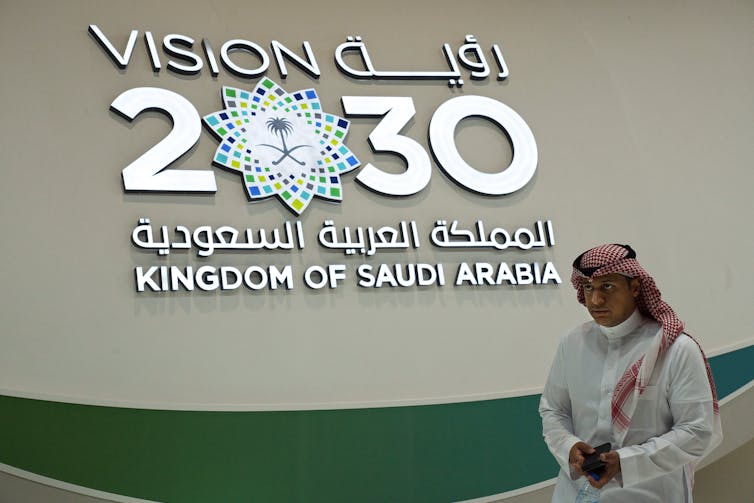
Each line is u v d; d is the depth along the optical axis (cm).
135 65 480
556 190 512
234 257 458
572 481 297
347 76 508
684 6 567
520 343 481
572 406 306
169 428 428
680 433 275
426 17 532
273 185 471
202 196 464
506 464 460
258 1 511
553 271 493
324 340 457
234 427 434
